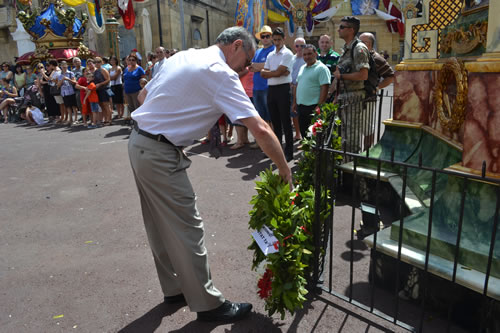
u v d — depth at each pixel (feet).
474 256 7.17
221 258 10.23
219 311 7.63
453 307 7.39
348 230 11.78
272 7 76.79
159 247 7.89
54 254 10.74
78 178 18.38
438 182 11.26
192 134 6.78
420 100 13.55
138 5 59.31
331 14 76.74
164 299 8.32
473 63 7.82
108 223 12.84
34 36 48.34
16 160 22.56
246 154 21.68
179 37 60.18
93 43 63.10
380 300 8.23
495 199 7.53
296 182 9.77
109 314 8.02
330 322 7.54
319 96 17.92
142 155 6.67
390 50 87.10
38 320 7.86
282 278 7.18
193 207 7.09
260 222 7.45
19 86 46.78
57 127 35.65
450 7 12.52
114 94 38.19
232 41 6.99
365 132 14.93
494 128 7.55
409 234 8.14
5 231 12.44
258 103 22.20
